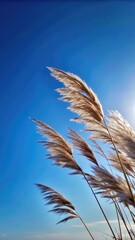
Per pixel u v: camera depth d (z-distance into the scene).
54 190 1.25
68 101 1.04
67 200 1.24
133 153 0.68
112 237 0.99
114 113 0.94
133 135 0.85
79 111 1.03
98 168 0.80
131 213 0.94
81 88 1.03
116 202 0.97
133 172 0.99
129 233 0.94
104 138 1.04
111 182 0.77
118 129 0.88
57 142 1.14
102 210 1.01
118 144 0.87
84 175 1.08
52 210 1.24
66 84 1.04
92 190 1.03
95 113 1.02
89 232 1.10
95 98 1.03
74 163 1.08
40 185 1.27
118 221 1.00
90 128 1.05
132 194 0.73
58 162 1.10
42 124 1.16
